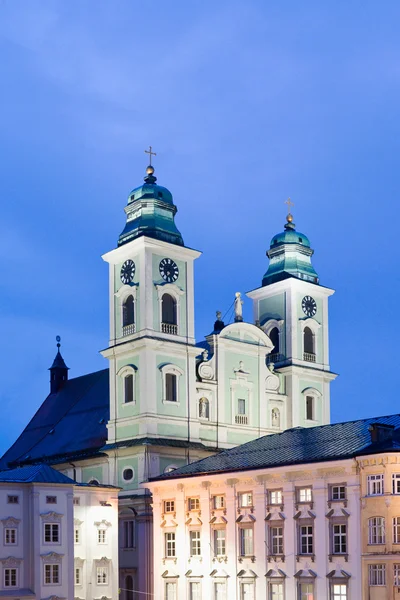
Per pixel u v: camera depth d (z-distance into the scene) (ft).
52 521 267.80
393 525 226.58
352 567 233.14
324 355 398.01
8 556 260.42
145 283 343.46
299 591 244.42
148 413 333.83
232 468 268.00
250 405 367.66
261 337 377.50
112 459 342.44
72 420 405.18
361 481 234.38
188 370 348.59
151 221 355.36
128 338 348.59
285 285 393.91
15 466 404.98
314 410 387.55
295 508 249.14
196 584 273.33
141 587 317.83
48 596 262.26
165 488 287.89
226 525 266.98
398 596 222.69
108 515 287.89
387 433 240.73
